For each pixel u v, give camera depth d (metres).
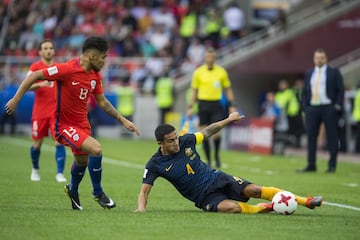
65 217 24.55
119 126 78.12
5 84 77.94
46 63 35.69
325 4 81.56
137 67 82.94
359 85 64.56
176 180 25.84
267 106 68.81
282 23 78.94
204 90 46.69
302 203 25.61
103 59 25.62
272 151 59.59
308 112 44.72
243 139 63.78
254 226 23.31
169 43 83.44
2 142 65.38
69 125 25.98
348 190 35.28
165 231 22.20
